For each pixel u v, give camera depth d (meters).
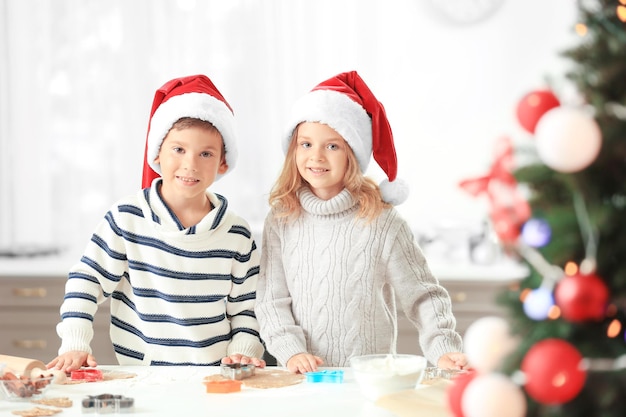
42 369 1.41
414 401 1.20
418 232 3.27
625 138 0.86
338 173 1.77
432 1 3.28
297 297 1.80
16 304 2.75
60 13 3.33
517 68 3.28
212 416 1.21
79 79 3.34
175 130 1.78
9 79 3.32
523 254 0.95
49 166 3.34
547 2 3.26
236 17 3.31
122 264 1.83
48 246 3.31
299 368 1.55
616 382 0.87
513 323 0.95
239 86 3.31
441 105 3.30
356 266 1.76
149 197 1.84
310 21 3.30
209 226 1.81
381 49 3.30
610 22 0.91
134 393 1.36
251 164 3.31
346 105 1.78
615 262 0.88
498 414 0.88
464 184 0.98
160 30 3.32
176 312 1.80
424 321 1.76
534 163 0.91
